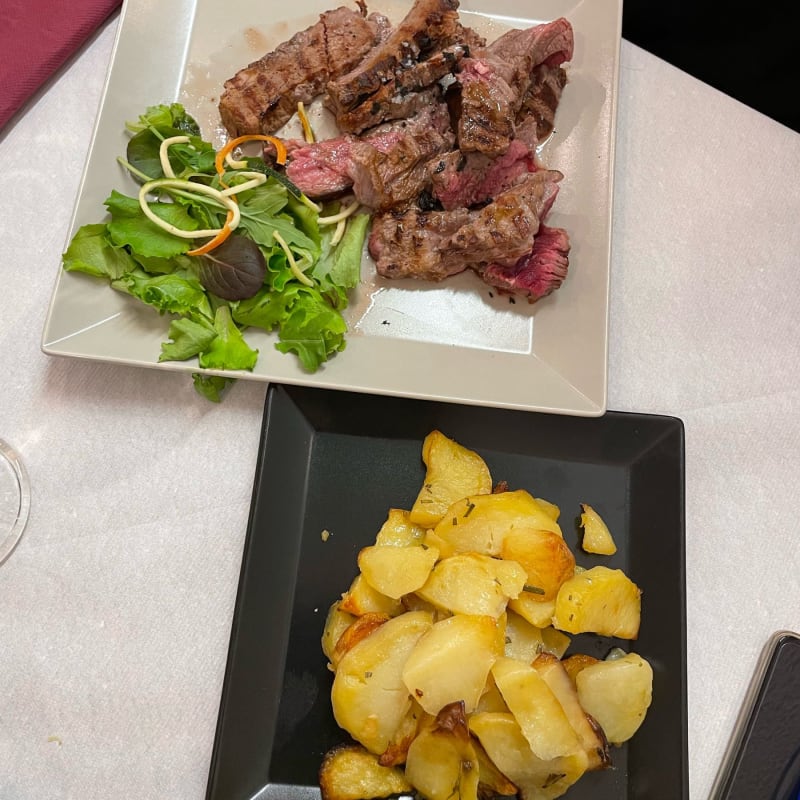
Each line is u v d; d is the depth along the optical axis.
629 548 0.42
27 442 0.42
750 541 0.43
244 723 0.37
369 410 0.43
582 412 0.42
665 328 0.46
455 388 0.42
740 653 0.41
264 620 0.39
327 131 0.48
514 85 0.46
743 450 0.44
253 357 0.42
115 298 0.43
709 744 0.40
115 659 0.39
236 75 0.47
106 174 0.45
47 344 0.42
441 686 0.35
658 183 0.48
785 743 0.38
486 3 0.50
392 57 0.45
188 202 0.43
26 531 0.41
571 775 0.36
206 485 0.42
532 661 0.38
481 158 0.45
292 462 0.42
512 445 0.43
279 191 0.44
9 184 0.46
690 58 0.59
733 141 0.49
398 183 0.45
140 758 0.38
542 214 0.44
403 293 0.45
